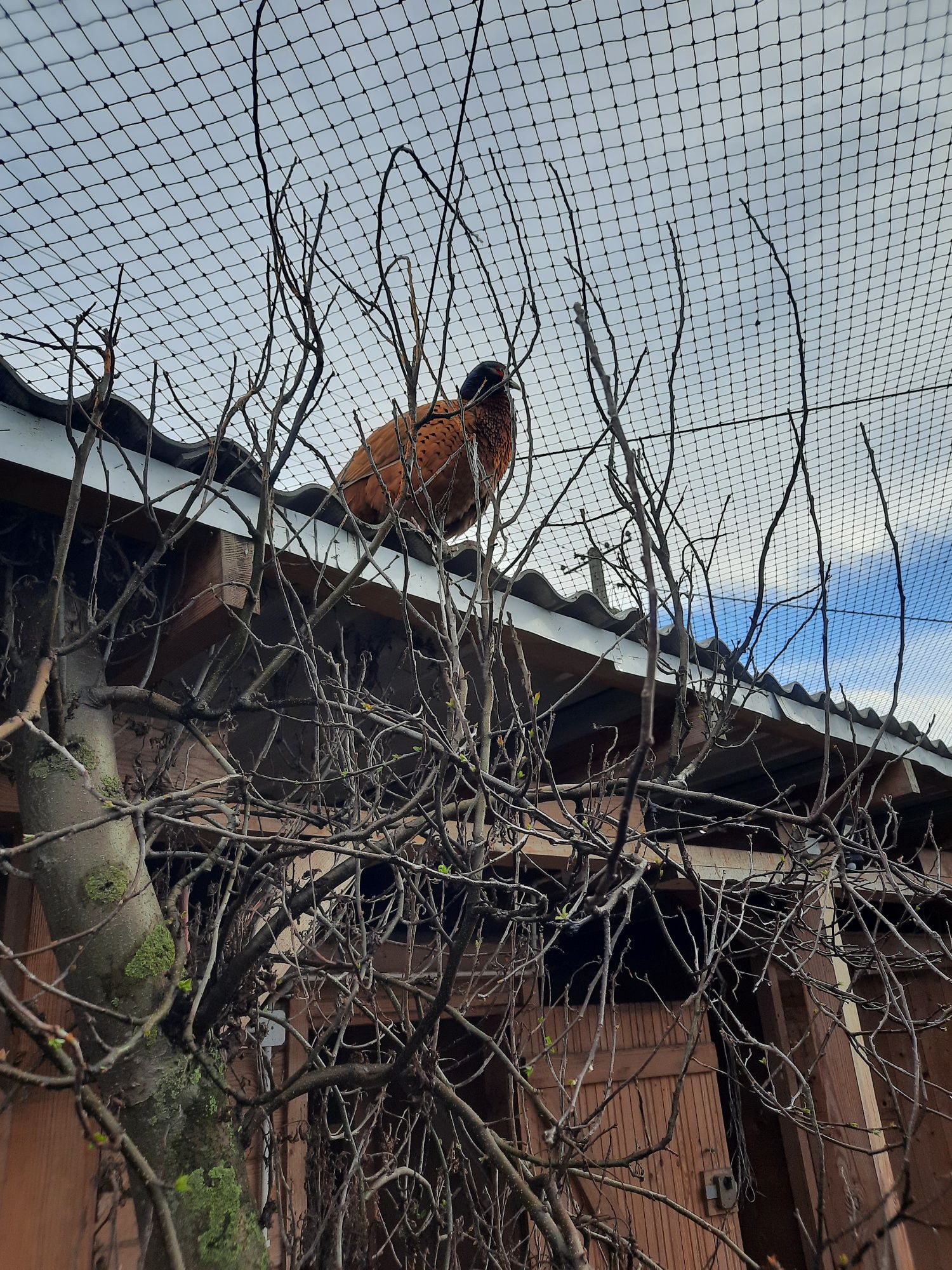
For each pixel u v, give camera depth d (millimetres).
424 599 2438
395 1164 2244
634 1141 3445
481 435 3098
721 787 4352
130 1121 1544
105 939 1644
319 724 1818
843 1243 3412
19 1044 1946
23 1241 1828
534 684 3117
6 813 2102
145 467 1738
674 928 4426
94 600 1771
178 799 1661
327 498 1890
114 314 1638
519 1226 2518
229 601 2070
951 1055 4773
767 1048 2148
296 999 2387
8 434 1864
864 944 4156
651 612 1086
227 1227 1541
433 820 1591
